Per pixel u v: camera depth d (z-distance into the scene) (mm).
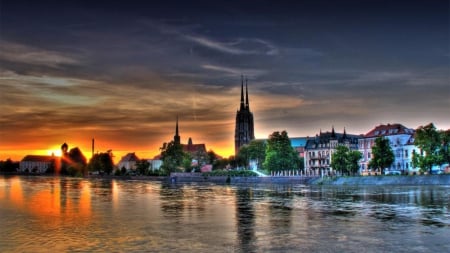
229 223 67438
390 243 51844
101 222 69000
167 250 49094
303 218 72438
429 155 170375
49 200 110125
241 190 156125
